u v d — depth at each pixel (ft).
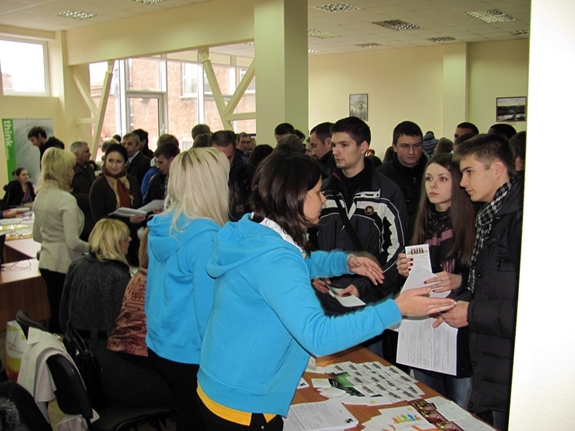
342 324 3.47
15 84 32.86
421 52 40.45
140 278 6.86
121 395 6.75
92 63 33.47
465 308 5.11
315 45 39.55
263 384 3.79
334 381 5.50
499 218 5.08
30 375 5.83
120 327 6.81
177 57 38.68
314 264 5.39
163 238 5.19
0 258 13.26
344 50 42.24
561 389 1.90
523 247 1.94
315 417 4.77
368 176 7.39
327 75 45.37
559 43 1.80
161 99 38.81
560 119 1.82
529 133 1.89
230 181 11.17
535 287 1.92
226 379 3.81
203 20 25.67
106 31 30.60
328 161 11.27
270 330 3.74
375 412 4.86
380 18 29.43
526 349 1.96
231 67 42.80
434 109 40.42
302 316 3.44
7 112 32.14
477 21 30.32
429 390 5.33
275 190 3.82
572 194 1.81
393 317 3.67
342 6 26.58
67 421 6.37
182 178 5.27
